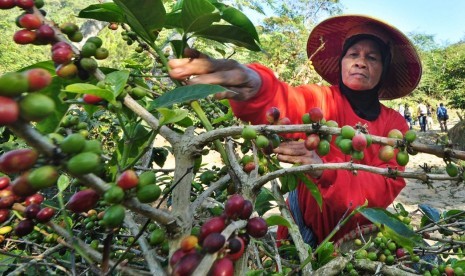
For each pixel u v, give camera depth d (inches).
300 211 98.9
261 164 60.6
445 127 759.1
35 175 26.3
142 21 52.1
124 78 43.7
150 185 33.9
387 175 46.1
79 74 45.0
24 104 22.9
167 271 36.9
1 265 53.2
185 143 43.1
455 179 44.5
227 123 92.7
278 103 79.7
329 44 124.6
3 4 42.0
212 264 32.3
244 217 37.1
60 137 30.1
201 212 77.1
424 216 91.7
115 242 72.8
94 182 31.2
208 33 60.2
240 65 66.3
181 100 44.8
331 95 100.0
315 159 64.4
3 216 40.4
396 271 60.2
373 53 100.3
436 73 1144.8
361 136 45.9
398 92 124.0
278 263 62.2
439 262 87.6
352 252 62.9
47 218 39.8
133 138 47.5
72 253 44.2
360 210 53.7
